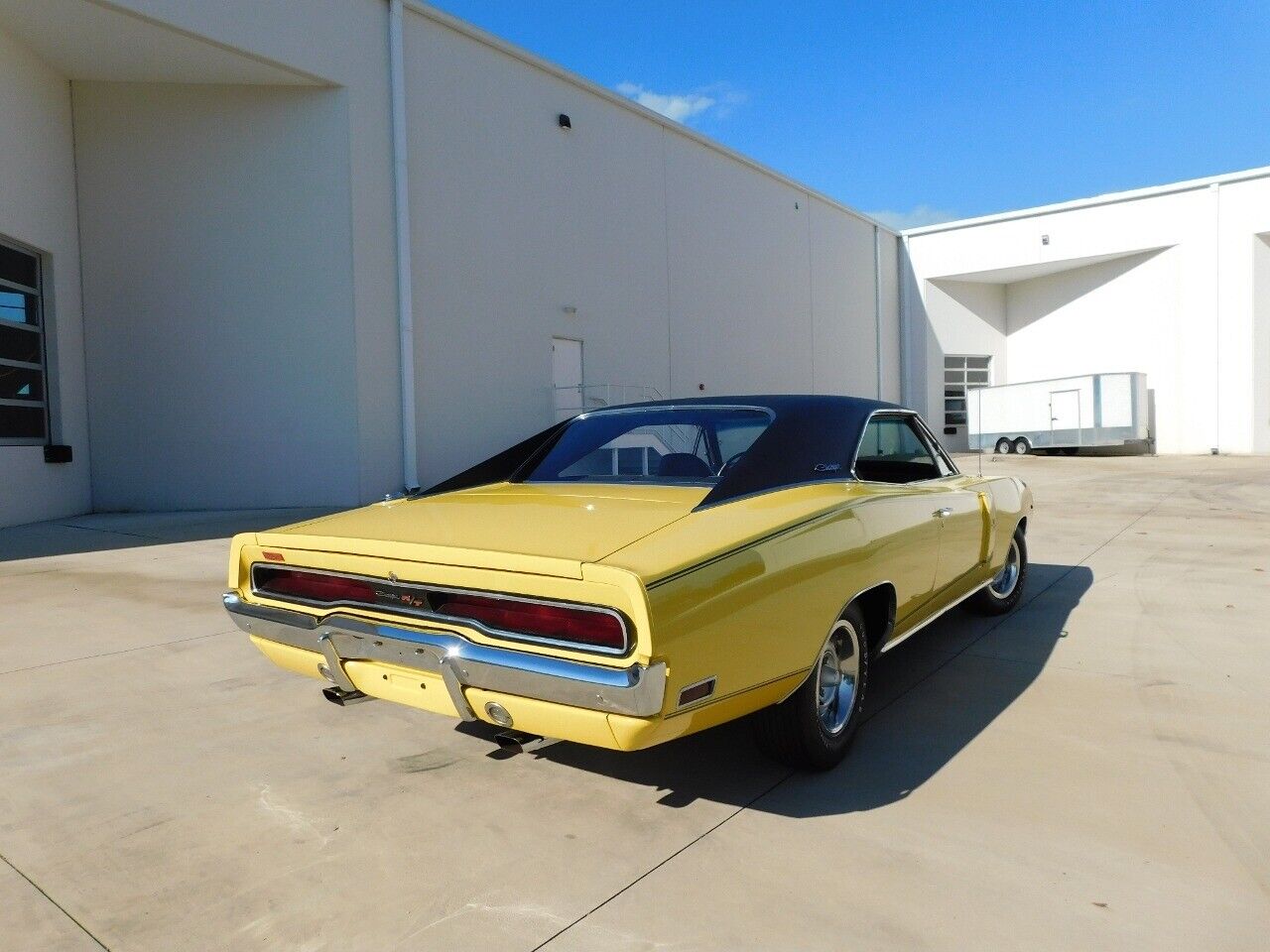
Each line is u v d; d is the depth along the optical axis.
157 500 12.35
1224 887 2.31
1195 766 3.09
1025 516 5.42
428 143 13.70
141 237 12.27
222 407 12.41
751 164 21.61
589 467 3.63
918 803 2.83
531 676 2.30
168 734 3.53
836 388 25.52
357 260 12.44
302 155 12.34
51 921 2.24
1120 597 5.86
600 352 17.11
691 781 3.03
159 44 10.92
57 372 11.58
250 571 3.13
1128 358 26.83
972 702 3.79
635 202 18.03
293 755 3.31
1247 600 5.73
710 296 20.27
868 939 2.11
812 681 2.88
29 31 10.53
